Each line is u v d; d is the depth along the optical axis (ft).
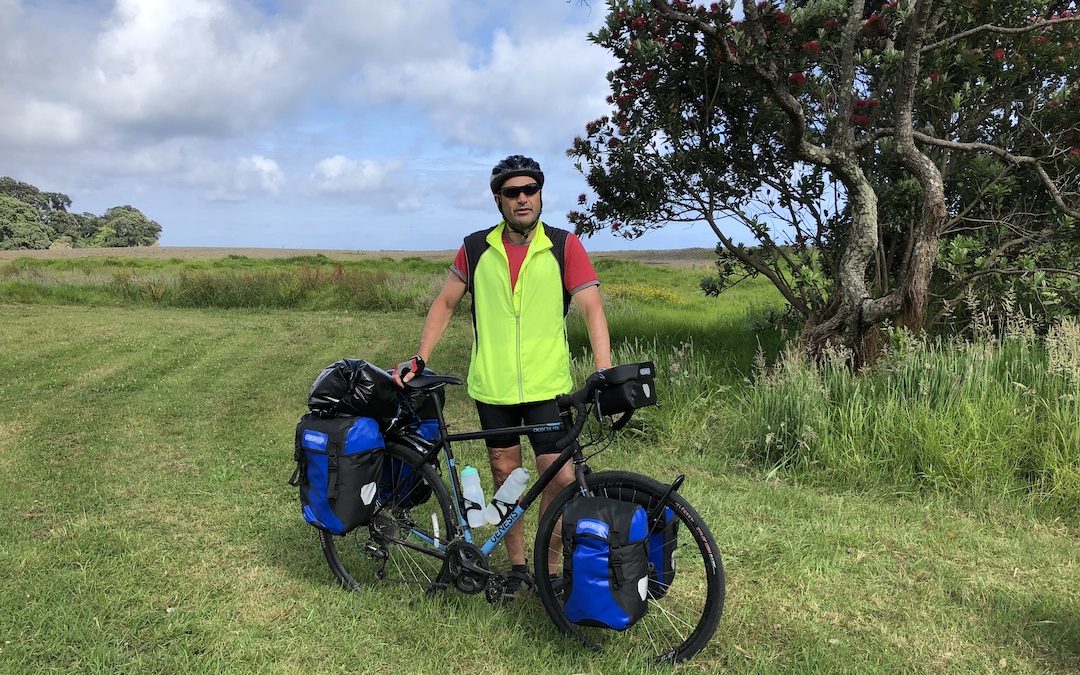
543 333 9.15
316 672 8.45
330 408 9.50
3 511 13.83
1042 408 15.53
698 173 26.81
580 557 7.72
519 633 9.12
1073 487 13.44
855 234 20.90
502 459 9.70
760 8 20.40
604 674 8.40
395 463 10.05
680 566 11.14
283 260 122.21
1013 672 8.47
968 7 21.38
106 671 8.40
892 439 15.53
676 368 20.97
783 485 15.26
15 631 9.25
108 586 10.56
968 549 11.85
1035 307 22.15
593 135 27.86
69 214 438.81
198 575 10.99
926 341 19.27
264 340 38.68
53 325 43.88
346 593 10.25
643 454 17.49
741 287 72.74
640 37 24.03
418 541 10.02
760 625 9.52
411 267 106.73
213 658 8.66
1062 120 22.62
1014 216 24.44
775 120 24.72
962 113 23.75
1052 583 10.63
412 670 8.51
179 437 19.65
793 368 18.39
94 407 23.07
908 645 9.04
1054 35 22.30
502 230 9.35
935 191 19.04
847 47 20.76
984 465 14.44
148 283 63.00
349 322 47.83
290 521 13.34
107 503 14.35
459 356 33.58
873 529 12.67
